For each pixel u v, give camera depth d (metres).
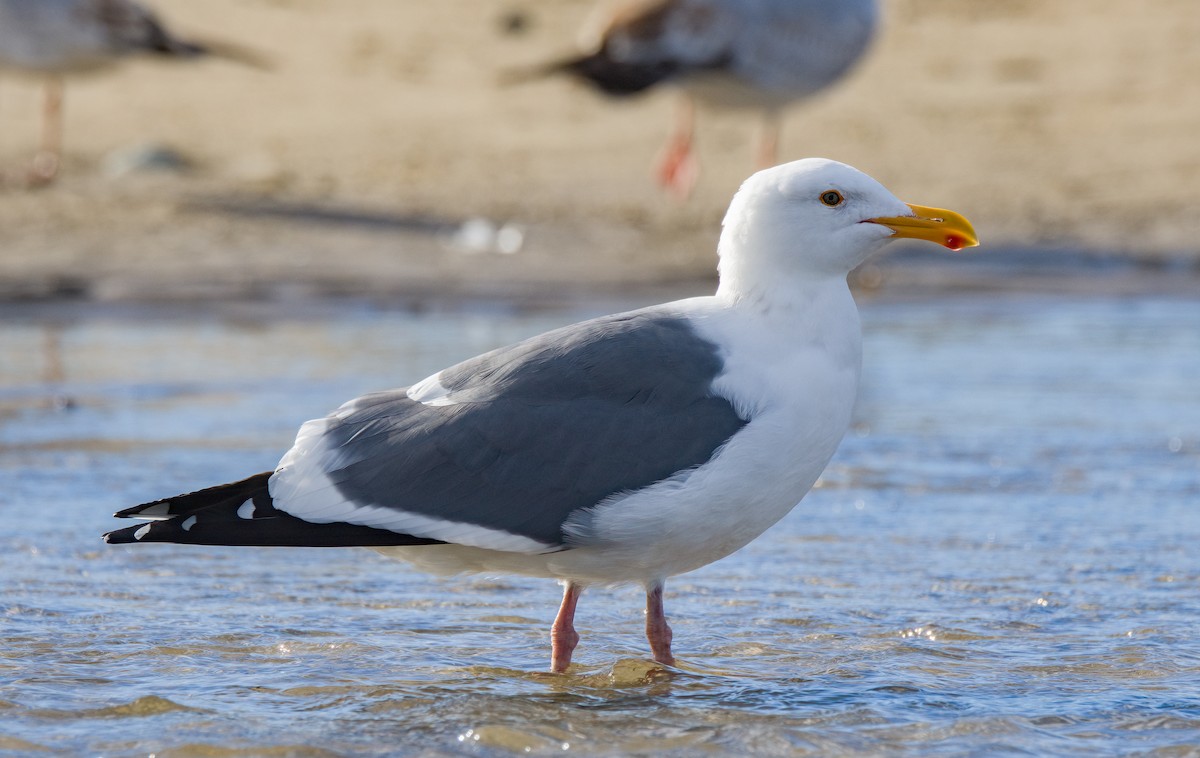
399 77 32.12
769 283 8.13
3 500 11.23
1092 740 7.51
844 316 8.19
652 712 7.80
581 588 8.44
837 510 11.55
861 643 8.88
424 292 19.42
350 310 18.50
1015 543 10.73
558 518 7.78
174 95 30.42
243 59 25.47
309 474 7.82
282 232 22.06
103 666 8.31
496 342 16.78
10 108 29.16
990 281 21.33
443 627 9.15
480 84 31.84
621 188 25.84
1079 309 19.75
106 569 9.98
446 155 27.39
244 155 26.86
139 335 17.02
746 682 8.26
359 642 8.80
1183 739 7.53
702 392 7.91
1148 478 12.38
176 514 7.60
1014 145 28.67
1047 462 12.84
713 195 25.62
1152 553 10.49
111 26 23.94
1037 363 16.67
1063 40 34.97
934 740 7.48
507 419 7.84
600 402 7.90
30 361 15.71
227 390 14.60
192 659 8.46
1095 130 29.50
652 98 31.56
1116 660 8.57
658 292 19.81
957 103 31.22
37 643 8.60
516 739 7.41
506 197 24.92
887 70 33.34
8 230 21.41
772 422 7.88
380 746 7.33
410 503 7.74
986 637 8.95
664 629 8.35
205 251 20.88
